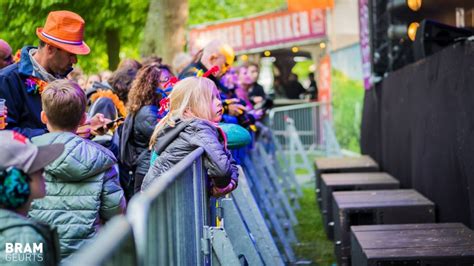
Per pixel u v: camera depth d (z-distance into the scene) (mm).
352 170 10000
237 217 5047
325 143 16969
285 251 7578
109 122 5012
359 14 11766
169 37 11516
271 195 9156
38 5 11914
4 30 12125
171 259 2883
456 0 9078
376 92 10562
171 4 11516
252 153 9188
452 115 5816
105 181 3854
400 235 4980
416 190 7473
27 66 4578
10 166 2961
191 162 3473
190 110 4309
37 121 4602
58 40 4645
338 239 6535
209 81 4387
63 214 3789
